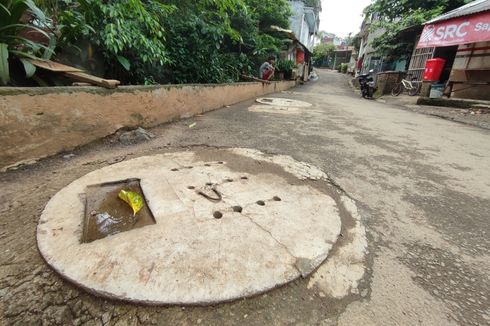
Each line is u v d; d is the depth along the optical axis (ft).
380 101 30.60
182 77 15.72
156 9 12.48
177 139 9.78
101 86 8.45
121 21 9.91
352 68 84.64
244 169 7.25
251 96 23.26
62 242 3.92
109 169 6.57
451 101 22.08
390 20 37.40
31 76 7.50
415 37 33.58
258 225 4.67
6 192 5.39
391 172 8.09
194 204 5.13
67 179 6.10
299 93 33.91
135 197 5.14
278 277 3.62
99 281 3.30
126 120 9.51
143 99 10.11
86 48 10.56
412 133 13.48
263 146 9.70
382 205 6.08
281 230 4.60
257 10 30.96
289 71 40.52
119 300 3.13
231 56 22.52
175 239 4.11
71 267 3.48
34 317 2.95
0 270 3.50
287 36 37.45
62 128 7.28
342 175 7.59
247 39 24.70
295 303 3.37
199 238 4.17
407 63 37.01
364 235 4.87
